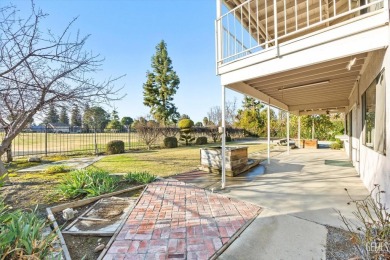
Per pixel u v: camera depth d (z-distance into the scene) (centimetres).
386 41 286
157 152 1188
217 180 546
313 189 465
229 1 517
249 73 432
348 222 296
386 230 198
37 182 529
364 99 470
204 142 1741
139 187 482
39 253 192
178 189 466
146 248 238
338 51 326
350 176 582
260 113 2822
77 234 273
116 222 307
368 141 442
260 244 247
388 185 295
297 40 362
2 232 200
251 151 1208
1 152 314
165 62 2359
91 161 863
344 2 551
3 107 279
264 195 425
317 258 220
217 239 257
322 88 655
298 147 1398
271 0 538
